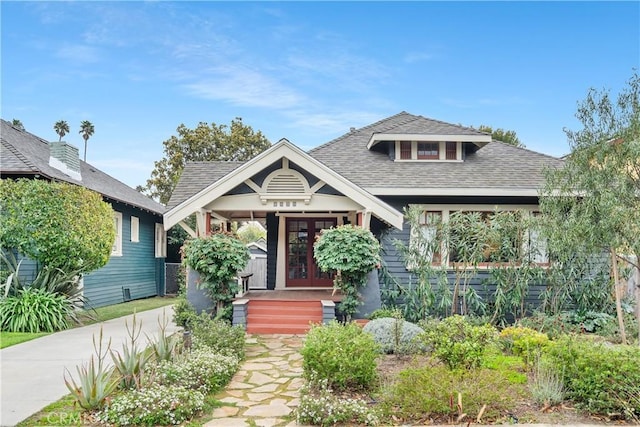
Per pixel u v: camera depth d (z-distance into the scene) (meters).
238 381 6.47
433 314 11.20
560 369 5.62
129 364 5.67
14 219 10.14
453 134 13.19
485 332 6.98
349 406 5.01
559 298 10.93
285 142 10.52
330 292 13.08
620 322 8.61
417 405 5.01
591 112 8.27
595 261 10.82
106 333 9.86
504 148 14.67
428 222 11.92
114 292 16.81
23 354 7.78
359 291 10.66
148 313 13.66
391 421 4.93
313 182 11.16
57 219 10.38
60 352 7.93
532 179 12.30
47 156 14.93
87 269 11.66
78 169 15.54
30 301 10.10
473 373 5.71
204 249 10.13
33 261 11.97
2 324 9.79
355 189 10.62
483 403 5.05
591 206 8.00
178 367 5.88
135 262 18.88
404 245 11.38
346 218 14.27
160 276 21.73
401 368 6.89
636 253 7.80
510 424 4.86
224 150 32.91
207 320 8.69
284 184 11.01
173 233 23.20
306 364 6.08
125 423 4.69
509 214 10.77
